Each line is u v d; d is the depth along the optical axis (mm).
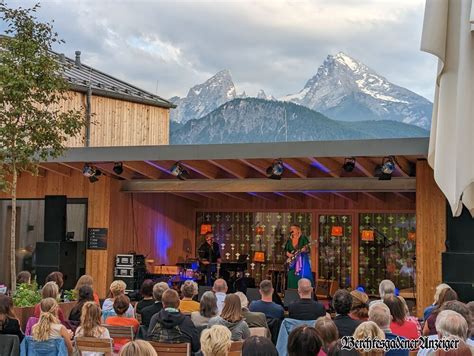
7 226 14047
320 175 11961
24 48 9734
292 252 13094
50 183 13500
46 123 9945
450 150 4051
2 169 10250
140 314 7238
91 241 13023
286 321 6348
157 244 14516
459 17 4051
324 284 14219
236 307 5926
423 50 4023
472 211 4504
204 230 15352
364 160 10789
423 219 10180
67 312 9086
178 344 5477
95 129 17188
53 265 12305
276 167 10961
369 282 14453
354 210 14695
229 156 10711
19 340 5836
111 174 13039
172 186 12875
